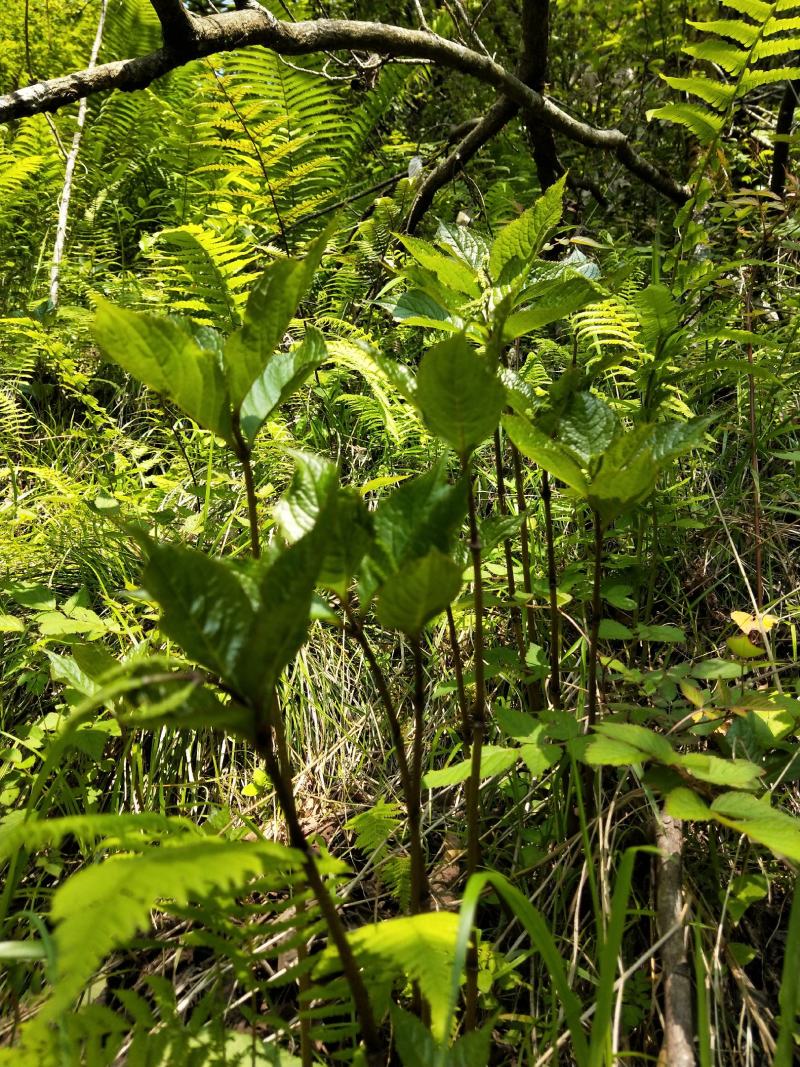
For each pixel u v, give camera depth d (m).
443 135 4.80
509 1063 1.27
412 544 0.92
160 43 5.28
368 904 1.56
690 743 1.45
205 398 0.95
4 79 5.15
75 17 5.45
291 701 2.03
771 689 1.79
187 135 4.04
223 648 0.71
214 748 1.91
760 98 4.38
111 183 4.33
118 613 1.98
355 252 3.35
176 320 1.10
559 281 1.28
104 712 1.71
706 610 2.16
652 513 1.95
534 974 1.38
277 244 3.45
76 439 2.99
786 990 0.90
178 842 0.84
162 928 1.54
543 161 3.73
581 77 4.95
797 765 1.35
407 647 2.16
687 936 1.25
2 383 3.09
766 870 1.45
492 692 1.93
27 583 1.95
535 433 1.09
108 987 1.43
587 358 2.64
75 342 3.13
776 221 2.75
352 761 1.93
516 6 4.74
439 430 0.95
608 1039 1.00
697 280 2.28
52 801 1.62
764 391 2.54
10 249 3.85
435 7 5.06
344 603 0.92
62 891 0.56
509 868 1.57
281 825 1.77
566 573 1.82
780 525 2.28
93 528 2.30
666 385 2.15
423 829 1.69
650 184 3.84
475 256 1.44
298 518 0.87
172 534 2.32
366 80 3.15
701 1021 0.99
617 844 1.51
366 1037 0.87
